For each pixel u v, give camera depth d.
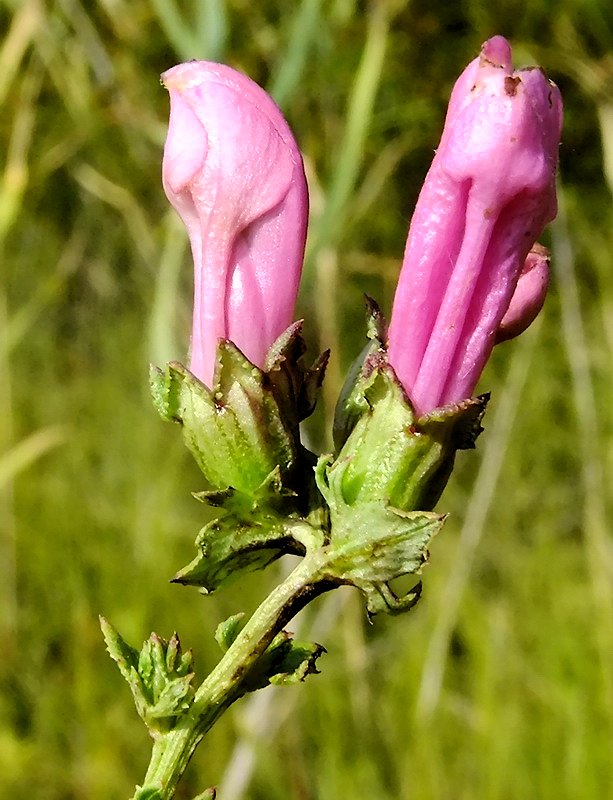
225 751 0.13
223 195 0.06
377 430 0.06
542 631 0.13
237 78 0.06
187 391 0.06
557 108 0.06
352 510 0.06
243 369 0.06
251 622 0.06
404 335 0.06
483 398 0.06
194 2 0.12
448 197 0.06
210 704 0.06
